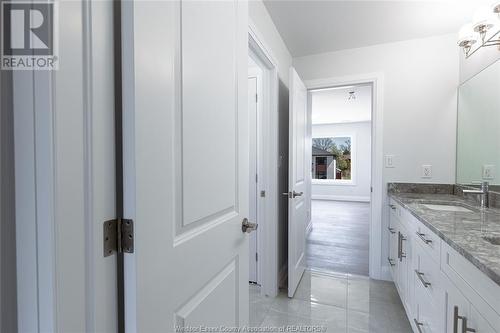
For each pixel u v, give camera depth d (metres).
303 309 1.97
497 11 1.60
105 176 0.52
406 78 2.41
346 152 8.04
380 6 1.87
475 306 0.82
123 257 0.55
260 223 2.28
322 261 2.94
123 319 0.56
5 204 0.48
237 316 1.06
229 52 0.99
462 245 0.90
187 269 0.73
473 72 2.07
